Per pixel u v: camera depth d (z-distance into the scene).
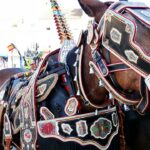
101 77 0.84
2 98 1.35
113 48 0.80
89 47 0.92
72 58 1.01
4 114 1.27
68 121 0.98
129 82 0.79
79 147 0.97
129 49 0.76
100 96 0.97
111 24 0.80
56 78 1.02
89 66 0.93
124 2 0.82
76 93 0.98
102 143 1.00
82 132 0.98
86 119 0.98
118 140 1.05
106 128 1.01
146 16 0.75
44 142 1.00
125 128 1.17
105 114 1.01
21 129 1.10
